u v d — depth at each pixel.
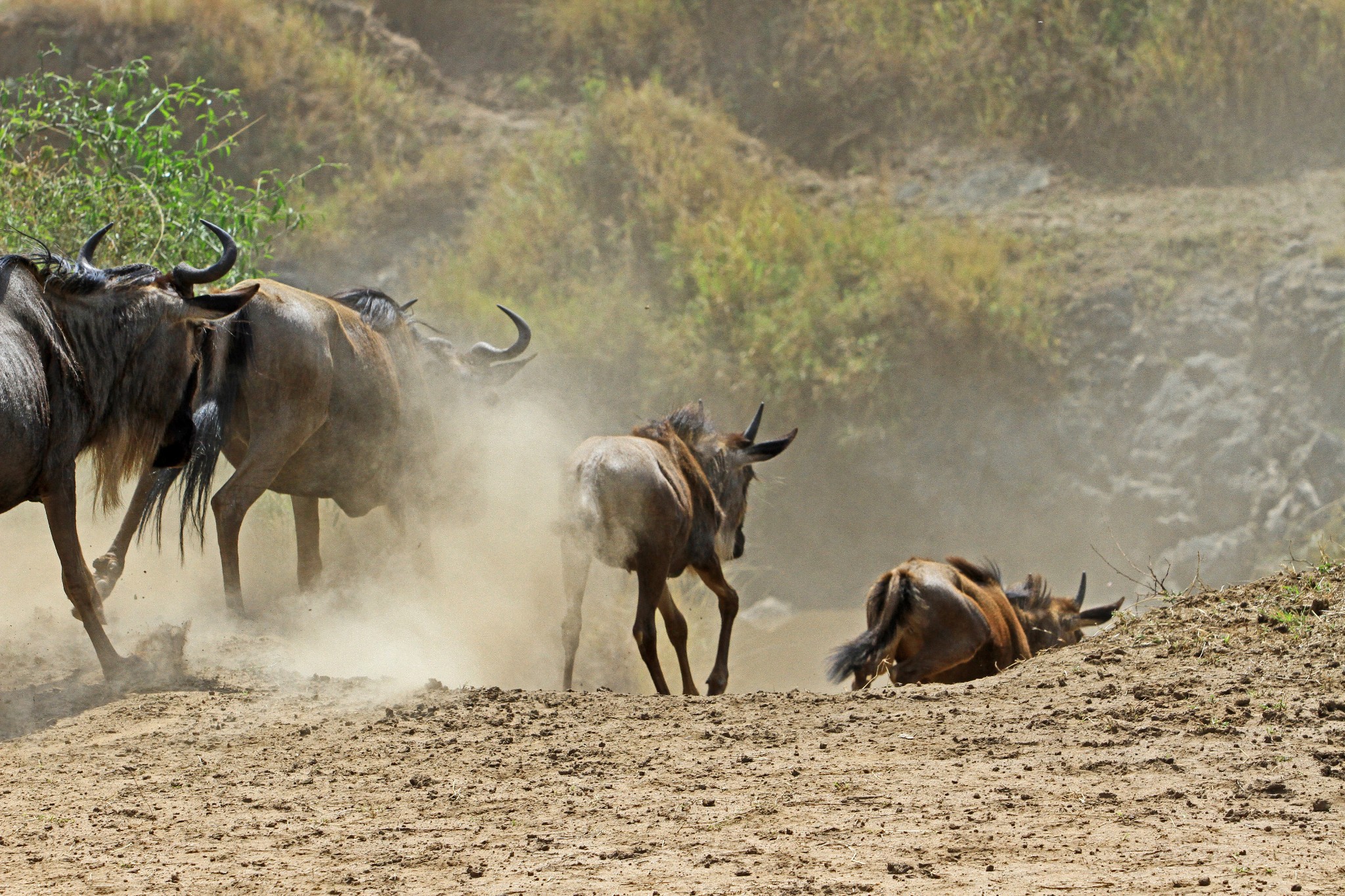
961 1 90.38
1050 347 70.75
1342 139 80.56
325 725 23.98
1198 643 25.81
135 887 15.86
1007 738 21.53
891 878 15.45
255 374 32.97
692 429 39.28
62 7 87.62
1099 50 85.81
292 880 16.02
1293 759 19.66
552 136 84.81
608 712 24.42
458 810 18.89
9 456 25.39
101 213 44.66
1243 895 14.39
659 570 34.59
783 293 72.19
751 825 17.73
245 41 88.00
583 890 15.29
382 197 82.31
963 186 82.31
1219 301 70.62
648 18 93.31
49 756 22.53
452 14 96.44
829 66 89.19
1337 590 27.67
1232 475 66.00
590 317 70.81
